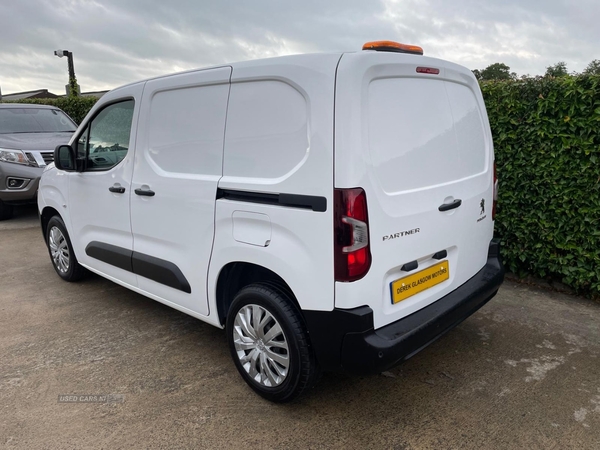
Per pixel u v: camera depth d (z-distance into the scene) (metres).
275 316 2.58
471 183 2.96
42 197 4.80
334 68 2.18
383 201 2.29
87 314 4.09
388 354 2.27
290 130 2.37
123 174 3.50
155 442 2.47
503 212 4.46
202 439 2.48
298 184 2.32
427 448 2.38
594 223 3.91
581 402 2.72
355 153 2.16
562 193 4.02
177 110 3.03
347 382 2.98
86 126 3.96
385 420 2.61
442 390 2.87
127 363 3.26
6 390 2.95
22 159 7.27
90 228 4.07
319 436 2.49
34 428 2.59
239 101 2.62
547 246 4.26
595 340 3.45
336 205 2.18
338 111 2.15
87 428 2.59
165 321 3.93
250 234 2.59
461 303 2.74
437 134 2.67
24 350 3.47
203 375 3.09
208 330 3.76
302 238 2.33
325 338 2.36
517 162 4.26
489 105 4.36
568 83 3.83
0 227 7.48
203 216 2.87
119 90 3.57
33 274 5.18
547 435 2.46
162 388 2.95
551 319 3.79
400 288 2.46
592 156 3.79
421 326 2.45
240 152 2.64
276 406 2.75
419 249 2.53
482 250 3.18
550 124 4.00
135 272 3.59
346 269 2.21
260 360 2.74
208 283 2.95
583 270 4.05
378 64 2.26
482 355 3.27
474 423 2.56
